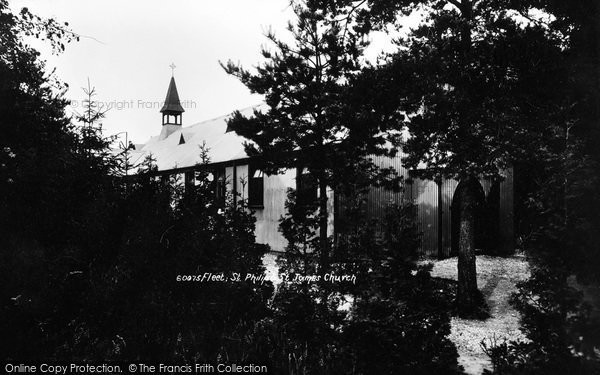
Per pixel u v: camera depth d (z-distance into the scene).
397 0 11.07
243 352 5.82
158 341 5.35
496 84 9.86
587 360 4.33
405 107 10.58
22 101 7.08
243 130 11.80
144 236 5.43
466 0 10.30
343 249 5.83
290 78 11.27
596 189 5.22
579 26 9.20
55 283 4.93
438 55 9.83
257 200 20.83
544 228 4.91
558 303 4.48
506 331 9.32
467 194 10.97
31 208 5.36
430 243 17.19
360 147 11.50
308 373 5.60
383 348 5.10
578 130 8.36
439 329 5.32
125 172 6.15
